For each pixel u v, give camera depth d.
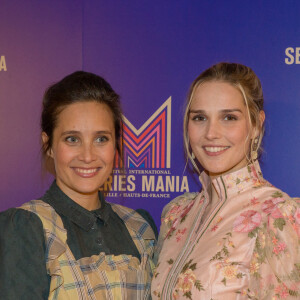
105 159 1.31
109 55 1.89
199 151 1.31
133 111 1.88
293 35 1.77
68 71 1.90
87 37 1.89
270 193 1.24
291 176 1.77
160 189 1.88
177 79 1.85
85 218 1.31
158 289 1.29
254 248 1.16
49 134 1.33
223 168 1.28
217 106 1.26
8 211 1.21
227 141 1.26
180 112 1.85
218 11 1.82
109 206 1.45
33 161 1.91
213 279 1.16
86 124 1.27
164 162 1.88
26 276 1.13
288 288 1.09
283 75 1.78
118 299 1.24
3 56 1.92
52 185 1.36
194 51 1.84
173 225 1.43
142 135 1.88
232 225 1.21
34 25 1.91
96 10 1.89
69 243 1.25
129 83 1.88
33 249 1.15
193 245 1.26
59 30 1.91
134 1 1.87
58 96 1.30
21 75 1.92
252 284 1.14
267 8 1.79
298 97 1.77
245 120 1.27
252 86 1.29
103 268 1.25
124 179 1.89
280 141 1.78
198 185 1.86
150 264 1.42
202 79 1.30
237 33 1.81
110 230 1.38
